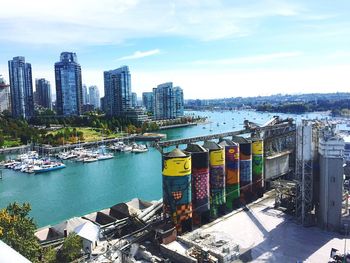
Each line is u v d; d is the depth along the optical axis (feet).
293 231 258.57
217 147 286.05
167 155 252.83
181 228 253.65
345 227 248.32
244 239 245.86
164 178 254.88
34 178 566.77
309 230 260.62
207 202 273.33
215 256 214.90
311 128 270.67
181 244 234.58
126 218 281.33
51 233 271.49
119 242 243.40
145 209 302.45
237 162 303.27
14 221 202.80
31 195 465.88
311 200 274.16
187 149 271.69
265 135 369.91
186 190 252.83
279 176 361.51
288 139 377.09
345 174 358.84
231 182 302.86
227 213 298.97
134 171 597.93
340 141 254.27
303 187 269.64
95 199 440.04
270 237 248.52
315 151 278.67
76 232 248.93
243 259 215.51
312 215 282.56
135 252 223.10
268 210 303.89
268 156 347.77
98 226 263.08
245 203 320.70
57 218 371.35
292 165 377.30
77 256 228.63
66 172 604.90
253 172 330.95
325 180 258.57
